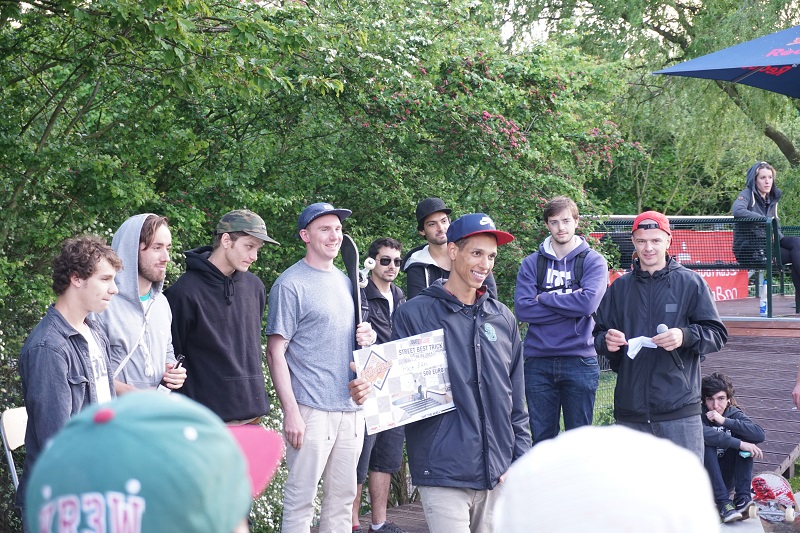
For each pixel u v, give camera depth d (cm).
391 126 874
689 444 465
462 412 362
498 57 1034
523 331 1033
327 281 452
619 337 464
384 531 560
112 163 686
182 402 98
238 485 97
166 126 769
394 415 359
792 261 1005
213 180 833
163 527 89
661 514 86
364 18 807
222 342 430
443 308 375
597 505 87
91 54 645
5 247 688
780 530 555
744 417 588
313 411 441
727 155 2366
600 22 2052
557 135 1106
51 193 712
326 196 962
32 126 705
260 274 919
